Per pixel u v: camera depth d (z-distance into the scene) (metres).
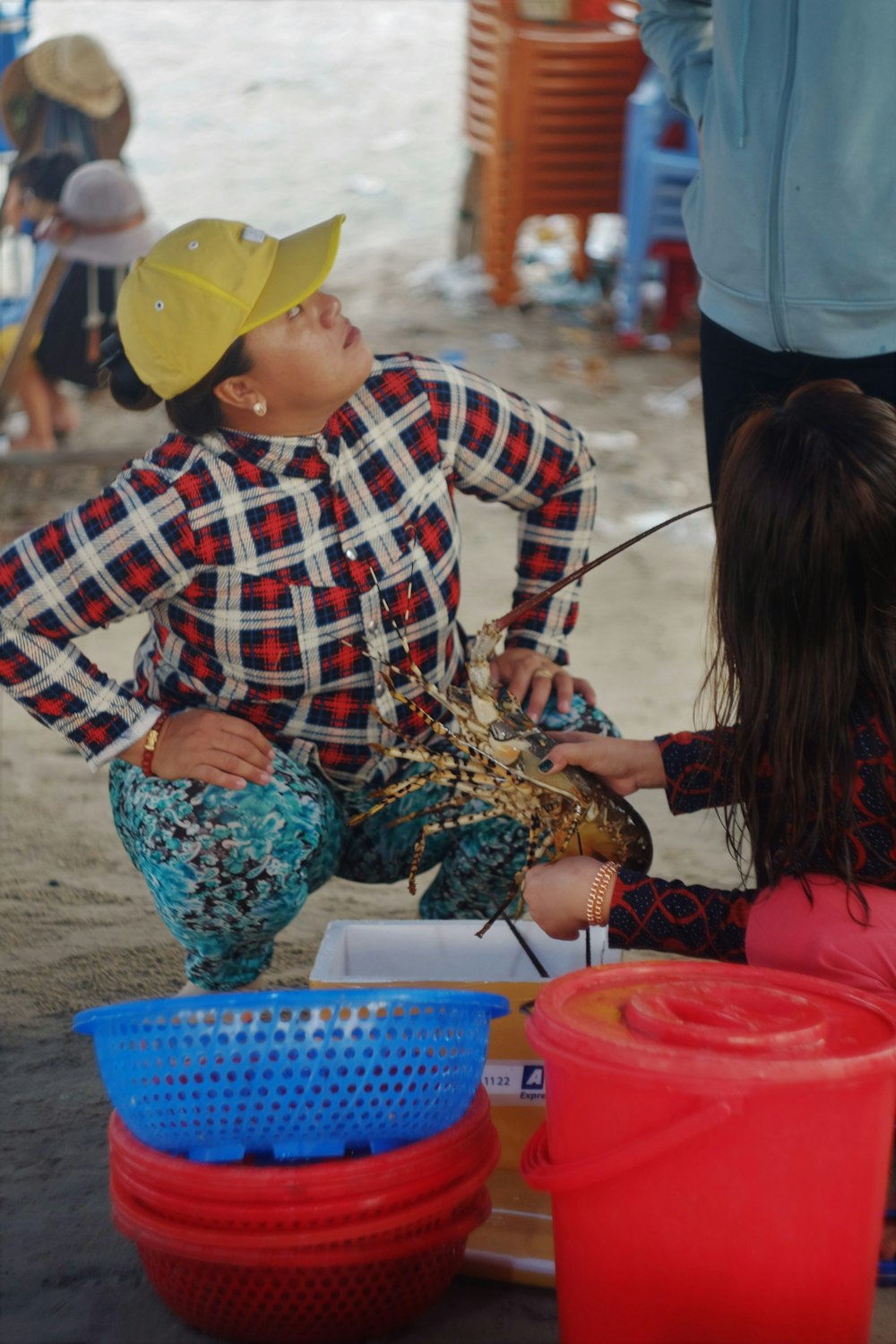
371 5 14.82
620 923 2.24
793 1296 1.70
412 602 2.49
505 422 2.59
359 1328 1.93
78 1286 2.07
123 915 3.24
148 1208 1.88
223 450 2.36
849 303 2.86
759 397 2.96
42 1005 2.83
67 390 7.50
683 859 3.57
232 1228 1.82
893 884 2.17
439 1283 1.99
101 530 2.31
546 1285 2.08
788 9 2.73
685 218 3.17
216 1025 1.82
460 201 9.45
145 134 12.05
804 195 2.80
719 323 3.06
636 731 4.29
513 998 2.22
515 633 2.84
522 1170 1.83
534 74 8.38
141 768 2.46
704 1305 1.71
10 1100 2.52
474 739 2.41
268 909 2.44
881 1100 1.70
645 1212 1.71
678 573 5.74
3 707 4.59
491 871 2.69
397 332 8.46
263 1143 1.87
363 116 12.38
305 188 11.00
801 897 2.17
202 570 2.38
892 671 2.09
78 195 6.00
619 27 8.45
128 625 5.27
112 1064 1.88
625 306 8.37
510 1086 2.27
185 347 2.23
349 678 2.50
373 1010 1.84
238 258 2.24
